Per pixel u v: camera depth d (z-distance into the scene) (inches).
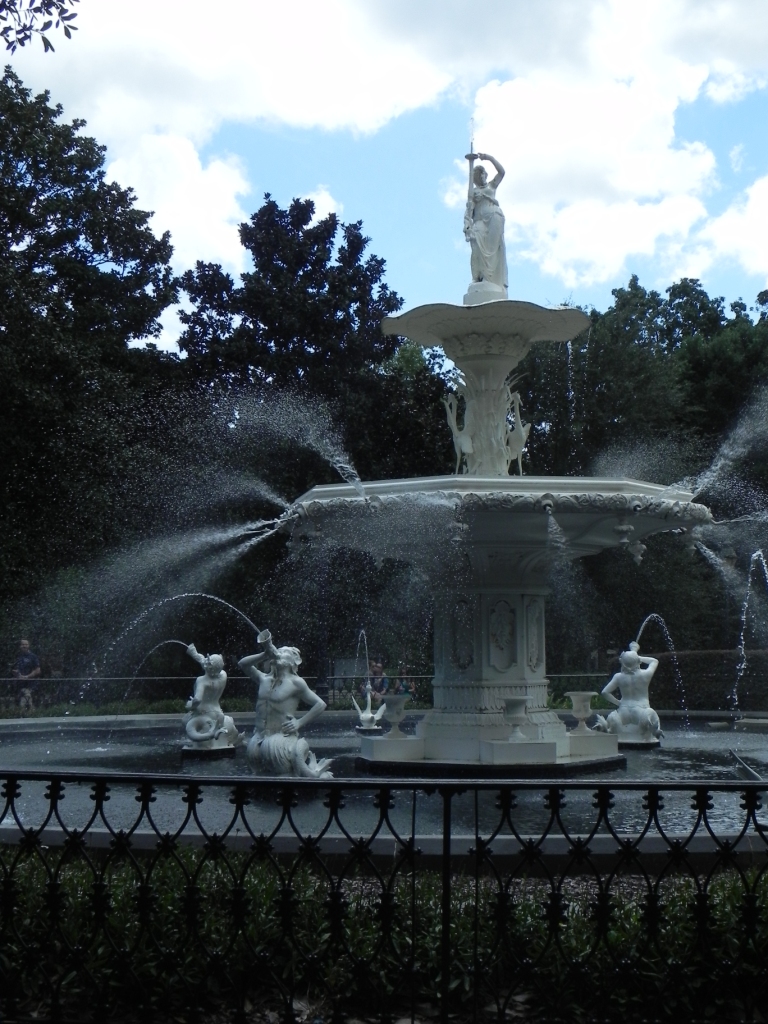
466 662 374.3
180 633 927.0
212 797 312.8
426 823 272.8
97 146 928.3
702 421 1202.0
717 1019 165.9
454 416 401.1
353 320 1031.0
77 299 936.3
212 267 1028.5
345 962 171.2
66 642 845.2
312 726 570.6
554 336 401.4
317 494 352.8
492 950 162.4
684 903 182.9
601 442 1072.2
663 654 722.2
